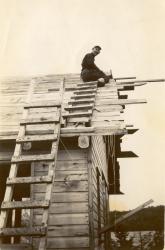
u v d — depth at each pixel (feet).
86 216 15.14
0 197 23.44
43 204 10.98
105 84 19.30
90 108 15.94
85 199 15.48
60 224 15.14
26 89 19.49
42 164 16.22
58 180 15.99
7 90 19.40
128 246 19.42
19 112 17.21
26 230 10.55
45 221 10.66
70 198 15.57
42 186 15.81
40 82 20.06
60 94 18.51
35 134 14.25
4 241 21.24
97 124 14.97
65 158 16.39
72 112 16.28
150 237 18.06
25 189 24.98
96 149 20.25
